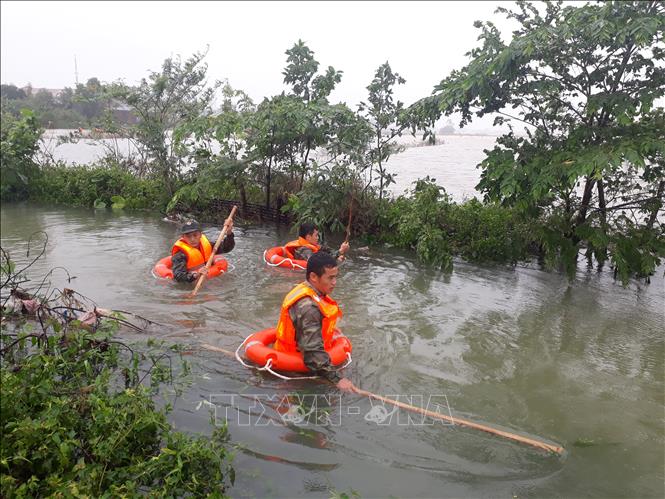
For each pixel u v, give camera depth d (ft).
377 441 11.17
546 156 21.11
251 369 13.97
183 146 33.73
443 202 27.37
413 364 14.66
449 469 10.37
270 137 30.48
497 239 25.09
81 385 11.63
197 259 21.31
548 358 15.33
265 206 34.17
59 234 30.01
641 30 17.56
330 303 14.17
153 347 14.98
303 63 31.45
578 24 19.38
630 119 18.97
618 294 21.17
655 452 11.05
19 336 13.50
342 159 29.58
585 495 9.75
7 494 8.25
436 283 22.04
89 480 8.81
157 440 10.43
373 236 29.30
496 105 23.34
